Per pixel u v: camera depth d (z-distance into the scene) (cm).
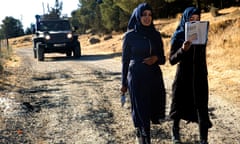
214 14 2445
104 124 649
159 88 480
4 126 631
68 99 862
